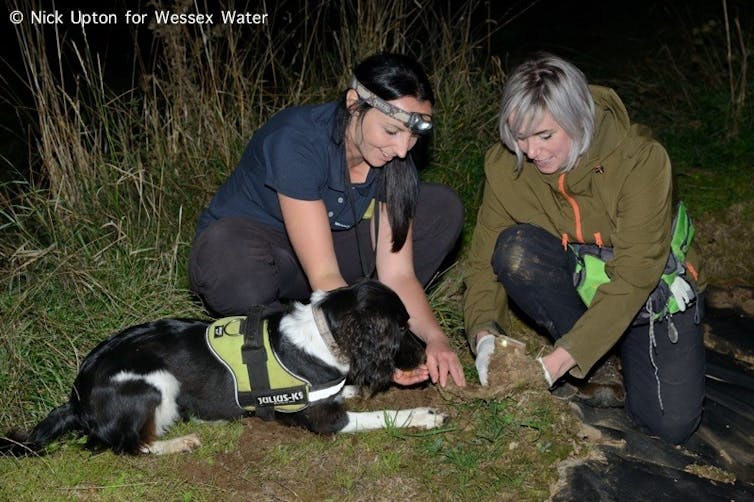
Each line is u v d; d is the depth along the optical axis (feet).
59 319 6.51
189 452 5.57
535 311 5.92
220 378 5.57
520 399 5.96
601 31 13.73
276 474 5.43
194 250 6.01
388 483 5.35
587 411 6.21
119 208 7.69
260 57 9.73
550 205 5.59
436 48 10.18
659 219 5.20
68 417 5.56
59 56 7.88
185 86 8.39
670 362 5.76
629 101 10.80
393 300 5.38
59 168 7.89
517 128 5.08
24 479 5.38
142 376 5.46
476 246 6.01
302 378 5.48
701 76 11.30
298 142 5.51
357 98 5.20
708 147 9.77
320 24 11.37
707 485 5.50
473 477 5.40
